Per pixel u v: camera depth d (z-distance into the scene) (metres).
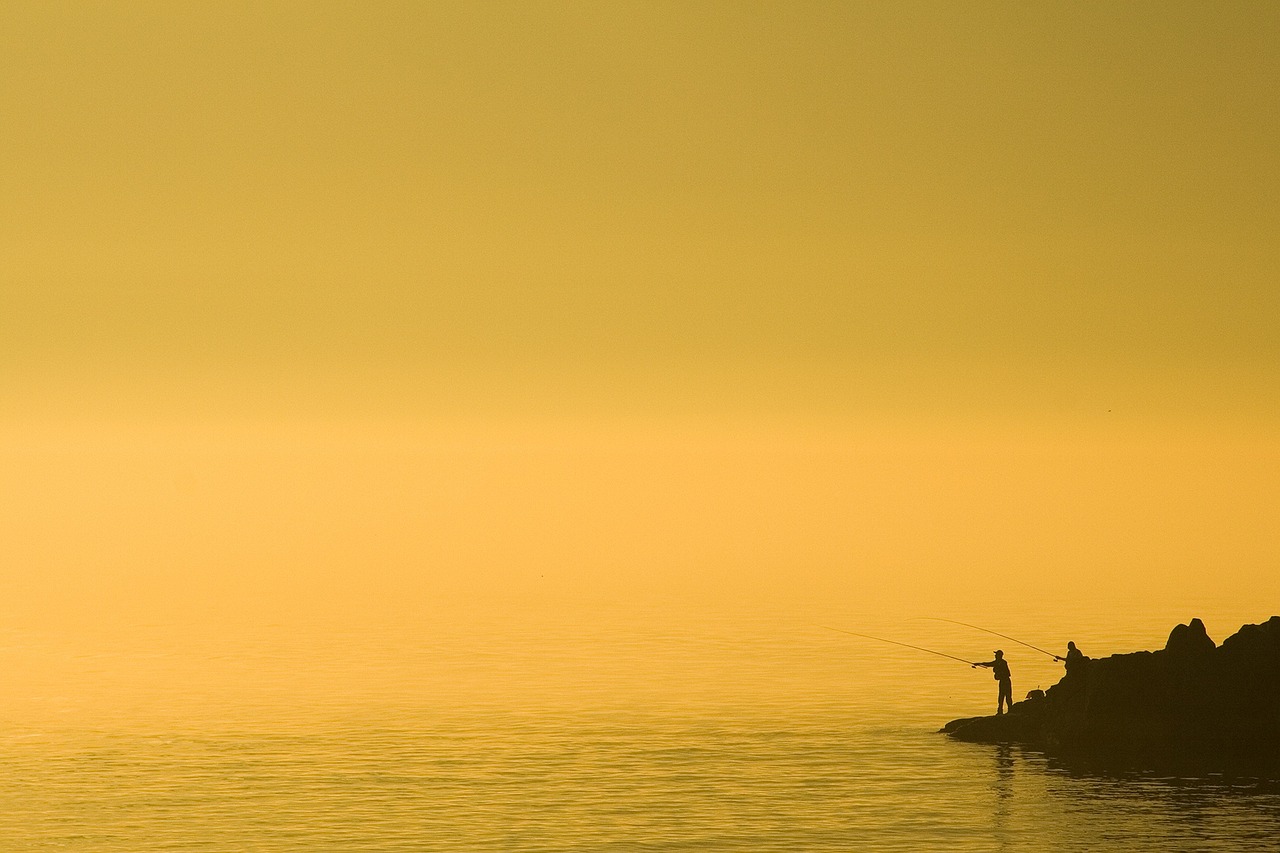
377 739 179.62
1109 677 167.00
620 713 193.62
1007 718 174.00
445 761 167.25
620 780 157.12
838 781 154.50
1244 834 134.75
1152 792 147.75
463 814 145.62
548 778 158.62
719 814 143.75
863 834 137.00
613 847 134.75
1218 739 163.12
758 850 133.38
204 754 172.25
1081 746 166.25
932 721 184.38
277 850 135.62
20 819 146.00
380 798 151.88
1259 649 164.62
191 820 145.12
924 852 132.00
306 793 154.25
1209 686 164.75
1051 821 139.12
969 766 159.88
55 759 170.25
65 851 136.38
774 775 157.75
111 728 188.00
